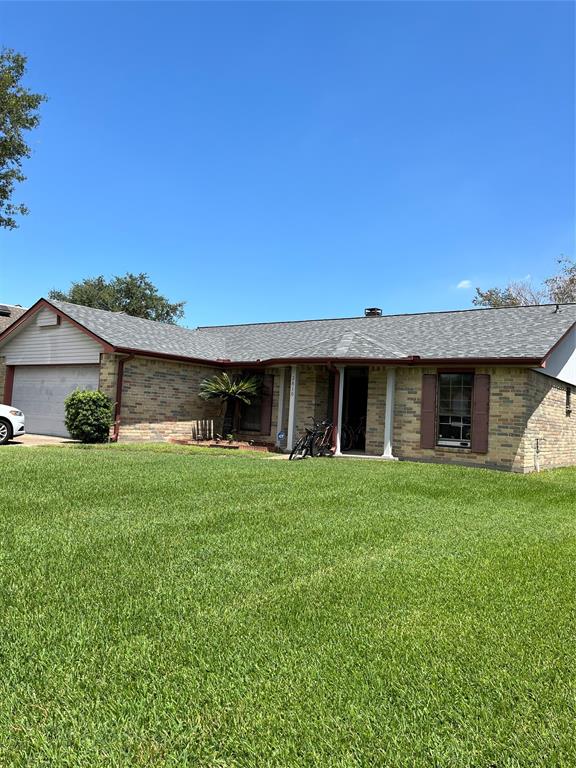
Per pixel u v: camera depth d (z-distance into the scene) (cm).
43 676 262
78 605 347
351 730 226
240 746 215
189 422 1659
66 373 1608
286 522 584
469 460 1294
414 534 563
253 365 1595
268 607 355
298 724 230
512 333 1398
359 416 1631
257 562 447
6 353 1758
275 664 280
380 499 740
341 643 306
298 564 447
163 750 212
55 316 1614
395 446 1394
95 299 3931
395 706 245
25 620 324
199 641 303
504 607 369
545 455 1382
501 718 237
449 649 303
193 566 431
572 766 205
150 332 1711
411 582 414
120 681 260
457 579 425
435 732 226
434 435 1338
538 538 575
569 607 372
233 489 751
